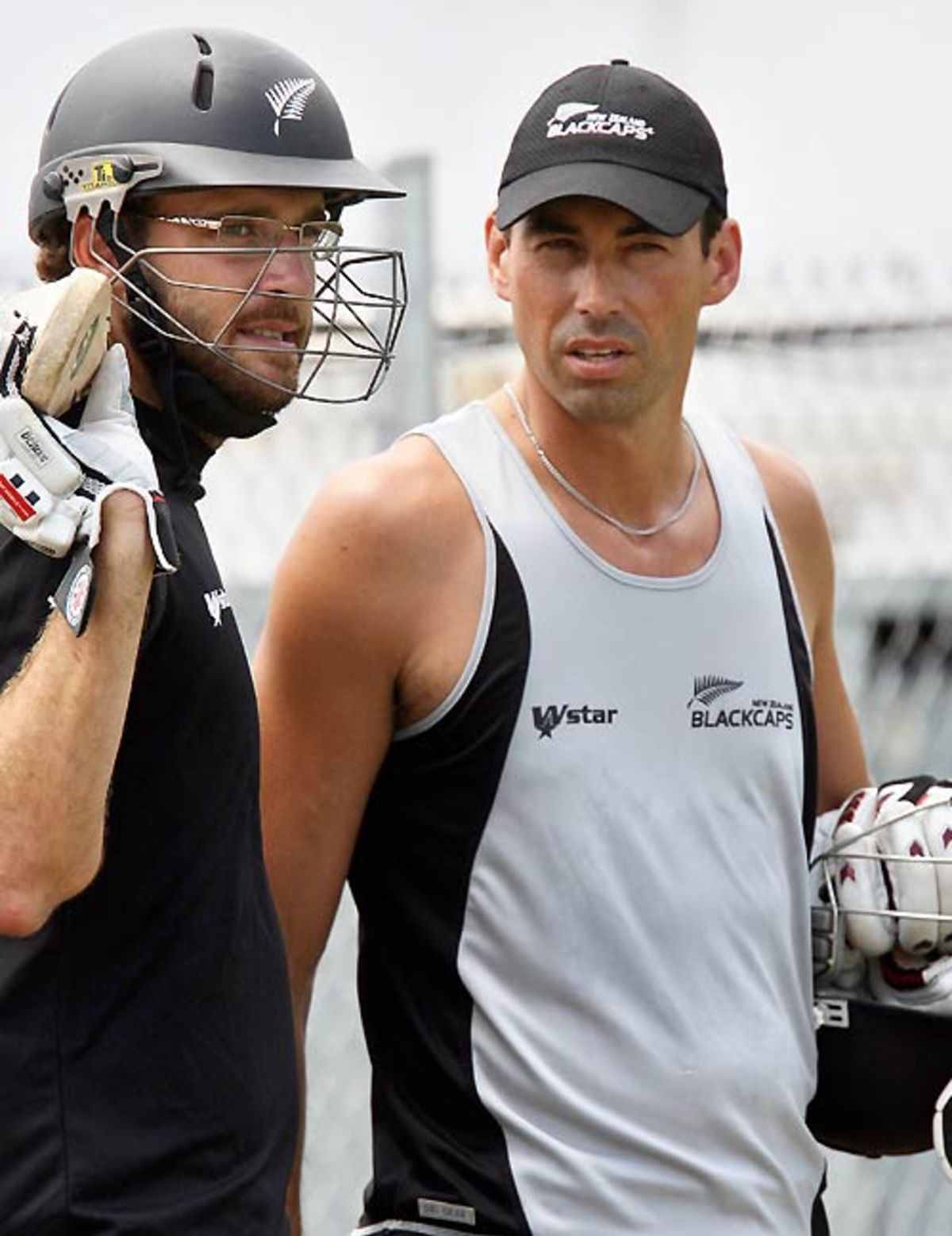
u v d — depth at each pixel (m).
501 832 11.88
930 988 12.78
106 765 9.20
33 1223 9.58
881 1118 12.95
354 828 12.24
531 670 11.94
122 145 10.59
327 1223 17.30
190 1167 9.97
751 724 12.32
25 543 9.55
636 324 11.95
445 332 17.08
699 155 12.19
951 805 12.79
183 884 10.04
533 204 11.88
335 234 11.08
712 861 12.05
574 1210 11.65
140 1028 9.90
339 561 12.01
